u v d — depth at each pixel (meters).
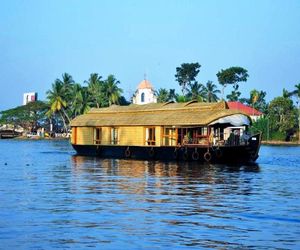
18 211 19.73
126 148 57.78
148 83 143.50
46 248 14.24
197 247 14.52
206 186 29.16
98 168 42.69
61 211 19.80
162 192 26.08
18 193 25.23
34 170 40.53
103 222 17.73
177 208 20.81
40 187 28.05
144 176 35.25
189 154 51.22
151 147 54.72
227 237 15.72
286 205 21.91
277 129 121.56
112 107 64.81
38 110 158.88
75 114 134.50
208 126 50.81
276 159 59.12
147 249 14.26
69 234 15.88
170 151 53.12
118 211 19.92
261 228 17.03
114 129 60.38
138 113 59.56
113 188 27.72
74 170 40.53
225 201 22.98
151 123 55.47
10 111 162.00
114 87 130.38
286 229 16.91
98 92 129.25
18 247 14.32
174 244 14.83
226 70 144.88
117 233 16.06
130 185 29.34
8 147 93.19
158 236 15.73
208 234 16.09
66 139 146.12
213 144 49.97
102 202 22.27
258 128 120.75
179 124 52.44
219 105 52.47
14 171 39.56
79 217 18.58
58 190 26.64
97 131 62.62
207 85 137.62
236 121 50.59
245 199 23.72
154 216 18.94
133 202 22.36
